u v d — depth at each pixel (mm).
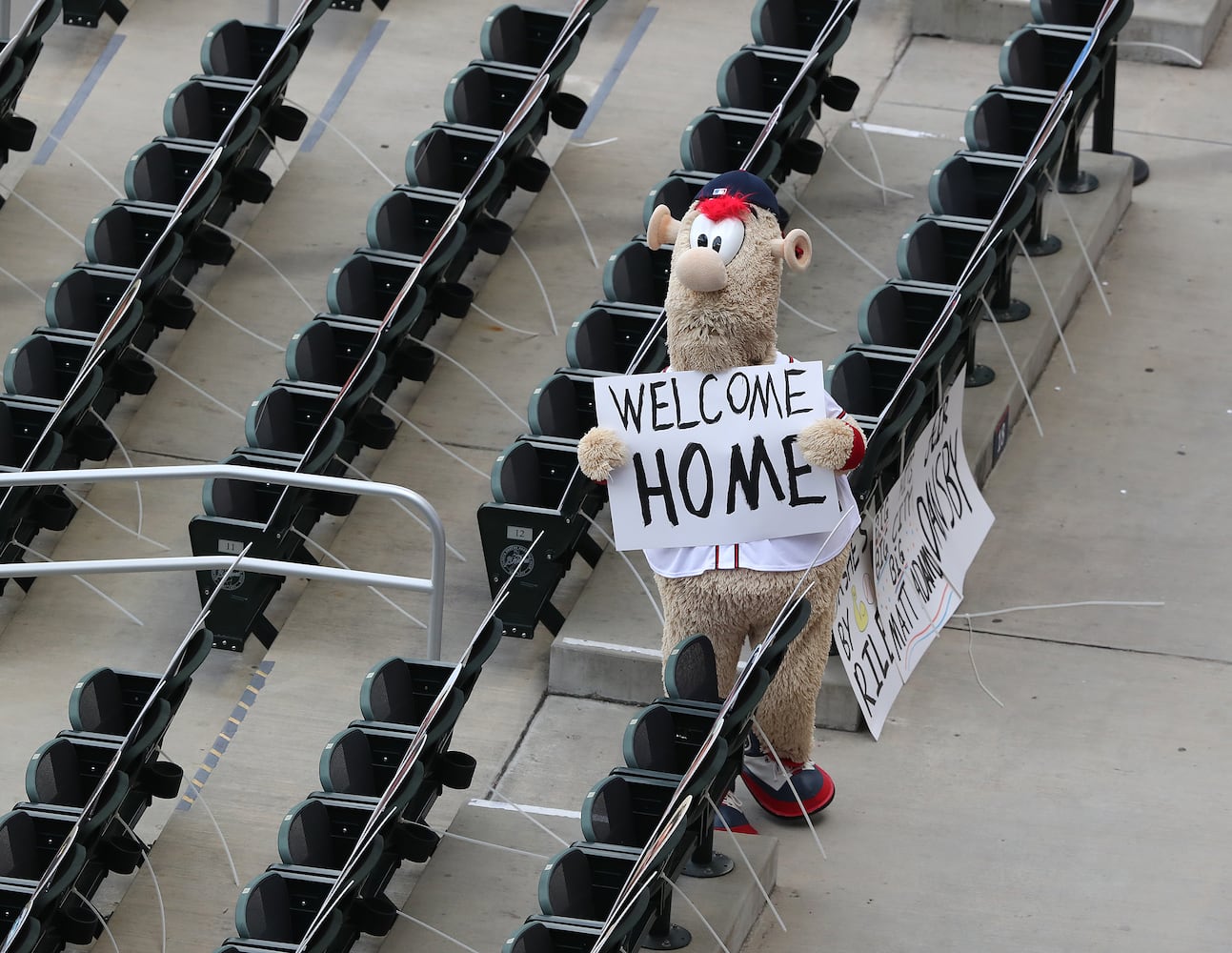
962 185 46844
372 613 44156
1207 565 44062
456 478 46750
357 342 46094
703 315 34875
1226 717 40969
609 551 44406
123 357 48156
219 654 43656
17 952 35625
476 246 49938
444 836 39156
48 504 45438
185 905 38812
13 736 42094
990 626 42938
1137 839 38750
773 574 36062
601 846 35094
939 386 42750
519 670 42812
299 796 40719
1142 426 47250
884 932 37281
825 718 40844
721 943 36000
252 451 43969
